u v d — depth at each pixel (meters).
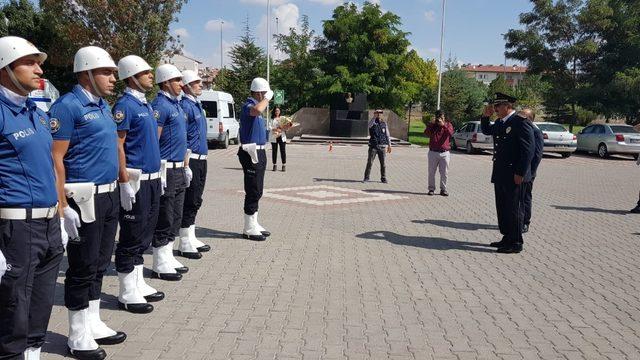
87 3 22.50
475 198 12.09
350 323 4.79
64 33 23.23
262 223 8.94
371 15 37.50
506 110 7.39
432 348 4.33
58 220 3.48
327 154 23.20
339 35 38.06
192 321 4.77
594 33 31.36
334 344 4.35
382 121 14.25
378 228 8.73
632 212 10.76
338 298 5.43
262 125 7.56
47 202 3.30
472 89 48.09
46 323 3.59
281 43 42.59
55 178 3.44
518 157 7.16
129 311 4.97
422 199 11.84
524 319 5.02
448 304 5.35
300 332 4.57
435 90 47.91
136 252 5.01
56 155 3.82
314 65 39.44
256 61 43.41
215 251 7.10
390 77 38.53
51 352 4.13
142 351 4.16
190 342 4.33
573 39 32.03
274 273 6.20
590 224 9.54
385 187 13.55
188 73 6.61
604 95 30.45
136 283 5.16
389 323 4.82
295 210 10.17
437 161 12.33
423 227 8.89
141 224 4.95
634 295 5.75
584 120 44.97
